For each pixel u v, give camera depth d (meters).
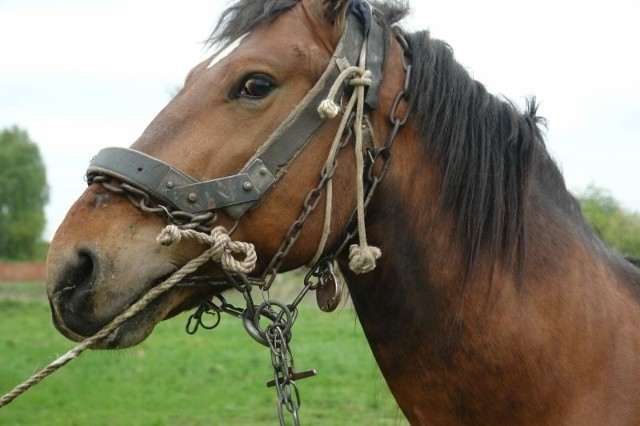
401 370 2.23
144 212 2.00
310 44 2.12
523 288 2.14
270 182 2.04
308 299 20.56
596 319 2.15
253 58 2.08
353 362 10.69
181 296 2.09
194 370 10.54
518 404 2.12
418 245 2.18
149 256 1.99
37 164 69.75
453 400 2.17
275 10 2.16
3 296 27.42
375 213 2.18
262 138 2.06
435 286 2.17
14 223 66.69
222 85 2.08
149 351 12.28
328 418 7.33
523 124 2.27
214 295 2.19
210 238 1.98
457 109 2.22
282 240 2.08
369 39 2.20
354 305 2.30
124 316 1.93
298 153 2.07
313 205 2.07
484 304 2.13
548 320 2.12
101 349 1.98
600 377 2.11
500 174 2.19
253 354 11.96
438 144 2.21
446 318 2.15
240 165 2.05
